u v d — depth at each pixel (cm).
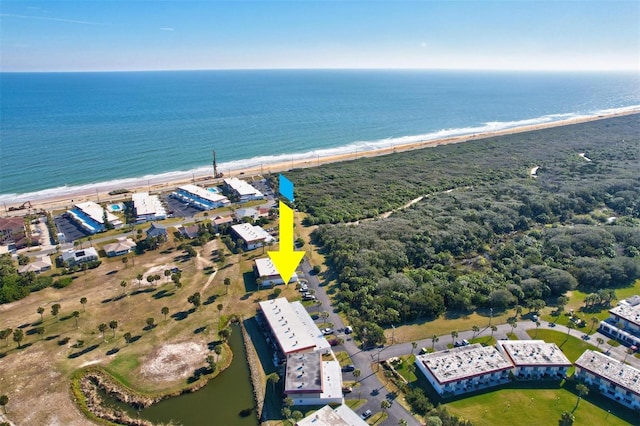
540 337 11219
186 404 9100
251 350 10662
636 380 9212
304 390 8794
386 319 11562
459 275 14088
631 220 18525
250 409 8975
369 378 9631
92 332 11212
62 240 16650
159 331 11325
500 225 18212
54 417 8625
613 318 11800
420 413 8700
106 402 9119
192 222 18725
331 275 14312
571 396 9319
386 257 14875
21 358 10188
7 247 16000
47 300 12656
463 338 11081
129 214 19488
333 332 11238
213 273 14350
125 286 13388
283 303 11950
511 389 9462
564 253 15438
